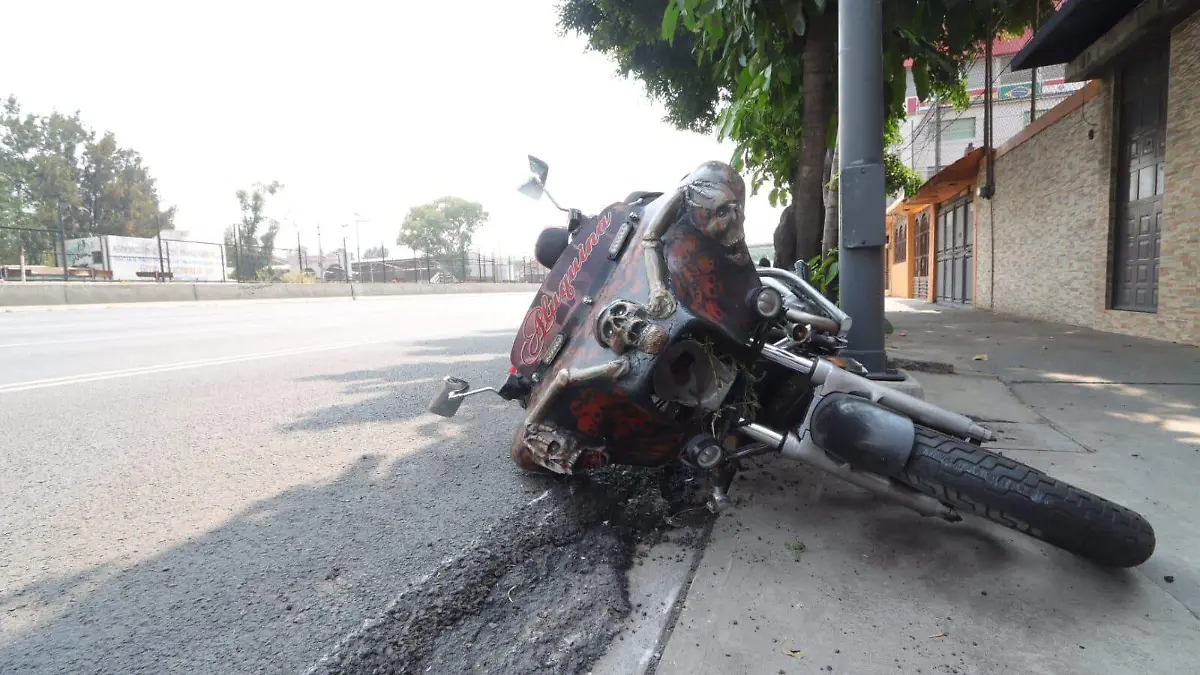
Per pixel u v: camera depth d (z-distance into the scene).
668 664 1.73
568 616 1.97
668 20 5.72
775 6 5.14
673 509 2.70
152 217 47.25
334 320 13.07
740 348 2.26
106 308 17.41
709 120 14.41
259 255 30.23
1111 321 8.39
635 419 2.18
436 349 7.96
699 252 2.24
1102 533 1.85
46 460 3.54
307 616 1.99
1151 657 1.69
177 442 3.87
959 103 10.41
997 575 2.11
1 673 1.75
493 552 2.30
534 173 2.84
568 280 2.65
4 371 6.37
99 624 1.98
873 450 2.06
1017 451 3.30
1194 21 6.61
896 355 6.55
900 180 16.30
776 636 1.83
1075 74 8.73
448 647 1.84
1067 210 9.71
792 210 6.92
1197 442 3.38
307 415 4.53
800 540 2.40
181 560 2.38
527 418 2.39
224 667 1.75
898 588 2.06
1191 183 6.73
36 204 40.66
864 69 3.78
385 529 2.62
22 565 2.36
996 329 9.09
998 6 5.19
